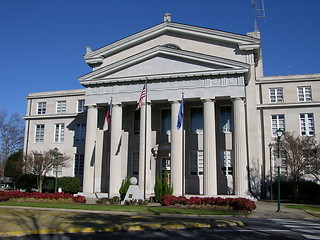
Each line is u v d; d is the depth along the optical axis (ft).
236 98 105.40
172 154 106.63
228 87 106.73
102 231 41.16
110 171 112.37
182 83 111.45
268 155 123.03
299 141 108.99
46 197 92.79
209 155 103.19
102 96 119.34
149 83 114.73
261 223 55.52
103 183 122.42
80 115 149.18
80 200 92.53
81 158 145.28
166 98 111.75
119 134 115.55
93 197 111.55
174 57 114.11
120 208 74.33
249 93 115.24
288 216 68.03
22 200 89.81
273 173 118.62
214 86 108.06
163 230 43.75
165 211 69.56
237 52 118.21
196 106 121.39
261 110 127.85
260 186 111.04
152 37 127.54
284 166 115.85
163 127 123.65
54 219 49.32
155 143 122.31
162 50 115.03
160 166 120.57
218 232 43.52
